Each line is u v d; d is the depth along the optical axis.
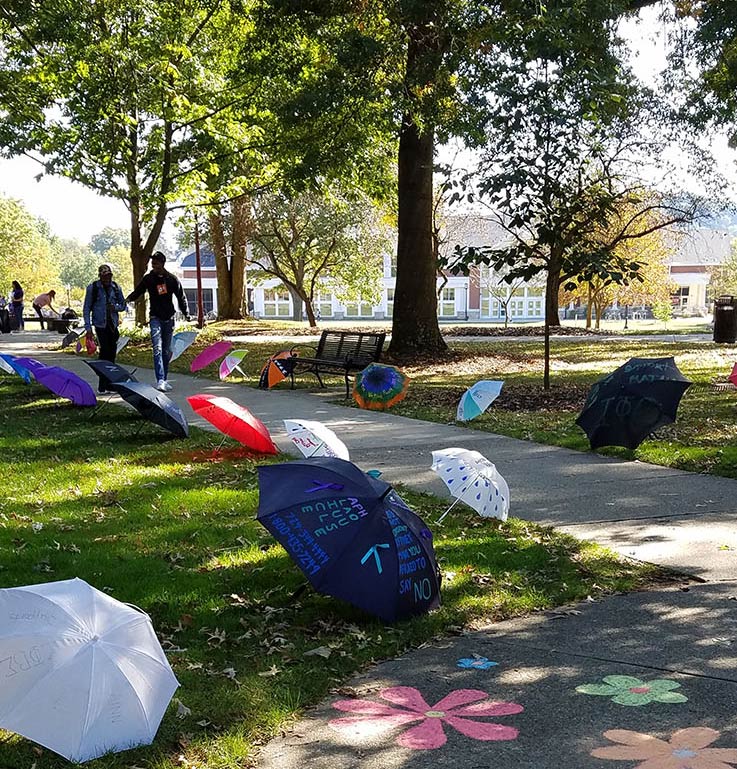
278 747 3.26
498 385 10.40
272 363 14.59
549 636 4.38
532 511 6.85
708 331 33.22
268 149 24.67
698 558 5.62
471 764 3.11
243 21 23.09
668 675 3.86
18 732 2.82
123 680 3.03
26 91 23.52
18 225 80.44
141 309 27.97
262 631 4.39
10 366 14.26
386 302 90.75
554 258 12.99
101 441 9.63
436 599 4.58
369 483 4.64
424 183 19.31
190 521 6.39
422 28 16.38
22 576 5.09
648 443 9.40
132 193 24.39
